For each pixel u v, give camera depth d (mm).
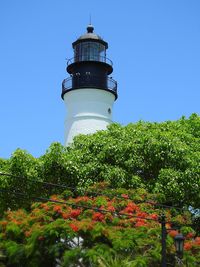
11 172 28188
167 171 26500
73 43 40188
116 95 40656
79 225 19172
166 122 31625
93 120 38688
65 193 24000
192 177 26531
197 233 27359
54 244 19234
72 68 40188
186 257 19844
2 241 20188
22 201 28031
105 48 40312
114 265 17797
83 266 18641
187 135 29594
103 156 28312
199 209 27797
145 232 20109
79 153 29062
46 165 28359
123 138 28984
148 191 27250
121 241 18797
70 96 39594
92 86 38938
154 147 27422
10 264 20016
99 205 21688
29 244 19203
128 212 21812
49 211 20859
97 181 27922
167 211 23719
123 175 27172
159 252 18891
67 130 39500
